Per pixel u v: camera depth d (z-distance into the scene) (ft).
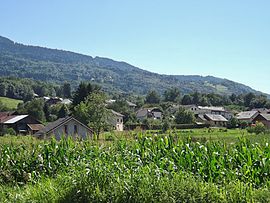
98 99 207.41
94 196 25.09
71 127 166.30
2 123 241.14
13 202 27.25
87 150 39.75
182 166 31.60
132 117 307.78
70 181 27.50
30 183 33.22
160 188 24.03
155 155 34.94
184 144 35.29
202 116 329.93
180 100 468.75
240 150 33.09
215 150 33.09
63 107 277.03
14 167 38.68
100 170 27.37
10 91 417.49
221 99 474.49
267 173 28.71
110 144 40.52
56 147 40.19
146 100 474.49
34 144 42.39
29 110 281.95
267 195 22.89
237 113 381.19
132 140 40.60
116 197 24.61
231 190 23.76
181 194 23.47
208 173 29.99
